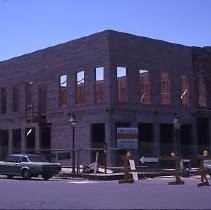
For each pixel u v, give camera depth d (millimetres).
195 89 46719
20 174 32219
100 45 41219
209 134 47156
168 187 23953
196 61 47125
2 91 52656
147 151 41969
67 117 44156
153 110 43031
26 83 49500
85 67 42594
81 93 43938
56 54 45938
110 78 40281
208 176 35906
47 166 31703
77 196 18922
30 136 48812
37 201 17125
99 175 32625
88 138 41906
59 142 44844
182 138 45844
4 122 51844
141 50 42750
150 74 43250
